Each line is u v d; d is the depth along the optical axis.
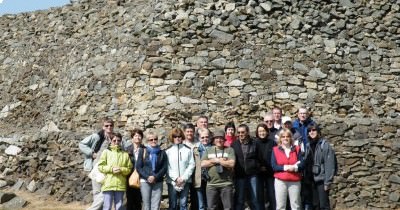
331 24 16.72
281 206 10.50
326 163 10.87
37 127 19.44
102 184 10.73
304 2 16.75
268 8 16.38
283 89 15.53
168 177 10.84
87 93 16.58
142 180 10.66
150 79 15.27
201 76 15.33
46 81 20.56
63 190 14.78
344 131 14.29
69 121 16.81
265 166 10.89
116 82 15.90
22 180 16.06
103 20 18.92
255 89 15.39
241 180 10.81
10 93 21.52
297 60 15.93
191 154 10.89
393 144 14.20
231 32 15.88
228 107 15.12
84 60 17.45
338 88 15.93
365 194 13.76
